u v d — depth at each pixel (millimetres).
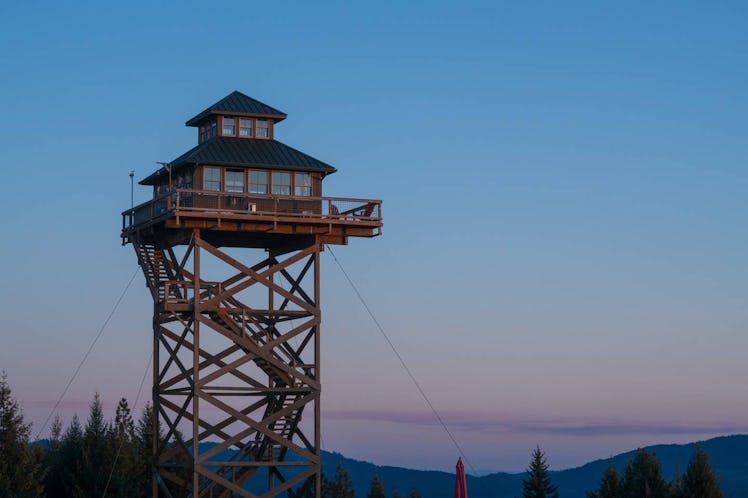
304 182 77312
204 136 81688
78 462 102375
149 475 106125
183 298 74562
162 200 75250
